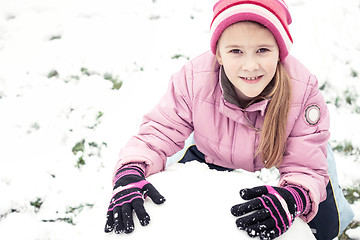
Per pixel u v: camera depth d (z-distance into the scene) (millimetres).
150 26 2955
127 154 1441
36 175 2055
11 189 1983
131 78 2576
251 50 1267
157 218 1184
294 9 3033
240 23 1245
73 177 2062
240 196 1264
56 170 2090
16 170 2074
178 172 1399
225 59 1315
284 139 1417
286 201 1241
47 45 2812
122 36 2863
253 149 1500
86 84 2531
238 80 1329
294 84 1396
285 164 1468
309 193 1313
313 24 2900
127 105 2414
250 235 1157
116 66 2639
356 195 2006
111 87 2525
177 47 2775
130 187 1272
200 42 2811
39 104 2404
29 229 1822
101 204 1928
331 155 1702
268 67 1281
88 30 2922
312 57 2648
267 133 1404
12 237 1788
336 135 2246
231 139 1512
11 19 3033
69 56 2703
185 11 3076
